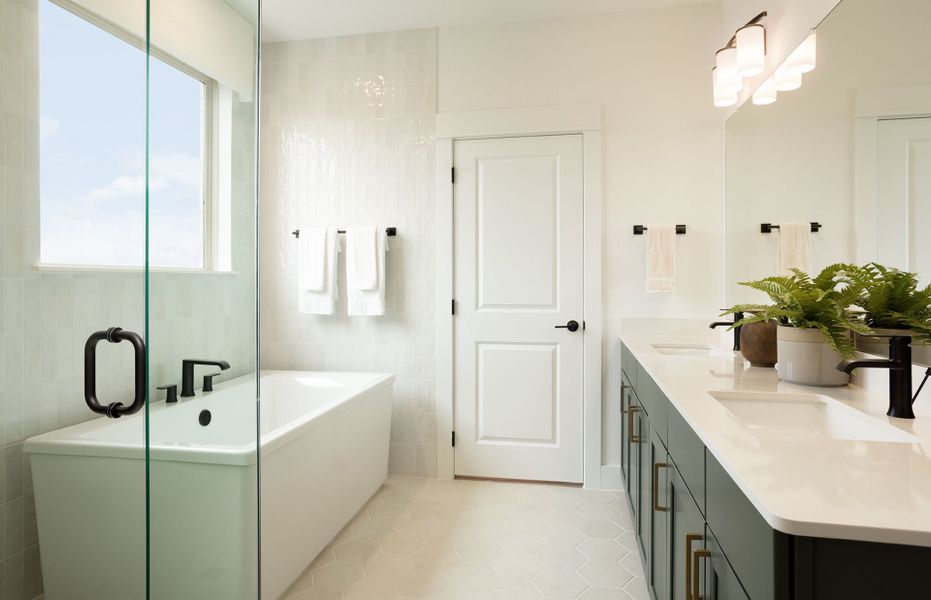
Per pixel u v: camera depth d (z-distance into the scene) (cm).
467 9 282
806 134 174
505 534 234
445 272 300
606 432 287
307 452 204
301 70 318
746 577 74
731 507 81
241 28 94
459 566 207
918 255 115
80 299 153
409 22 296
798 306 139
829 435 124
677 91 278
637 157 282
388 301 310
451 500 272
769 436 94
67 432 130
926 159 111
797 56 176
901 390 107
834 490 70
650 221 281
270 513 179
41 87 139
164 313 76
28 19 137
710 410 113
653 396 165
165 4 76
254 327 99
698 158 276
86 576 115
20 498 149
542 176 292
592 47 286
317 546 212
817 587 61
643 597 186
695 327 277
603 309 287
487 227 298
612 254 285
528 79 291
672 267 268
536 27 291
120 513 105
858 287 129
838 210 151
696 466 106
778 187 199
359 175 312
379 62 308
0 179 145
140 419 99
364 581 196
